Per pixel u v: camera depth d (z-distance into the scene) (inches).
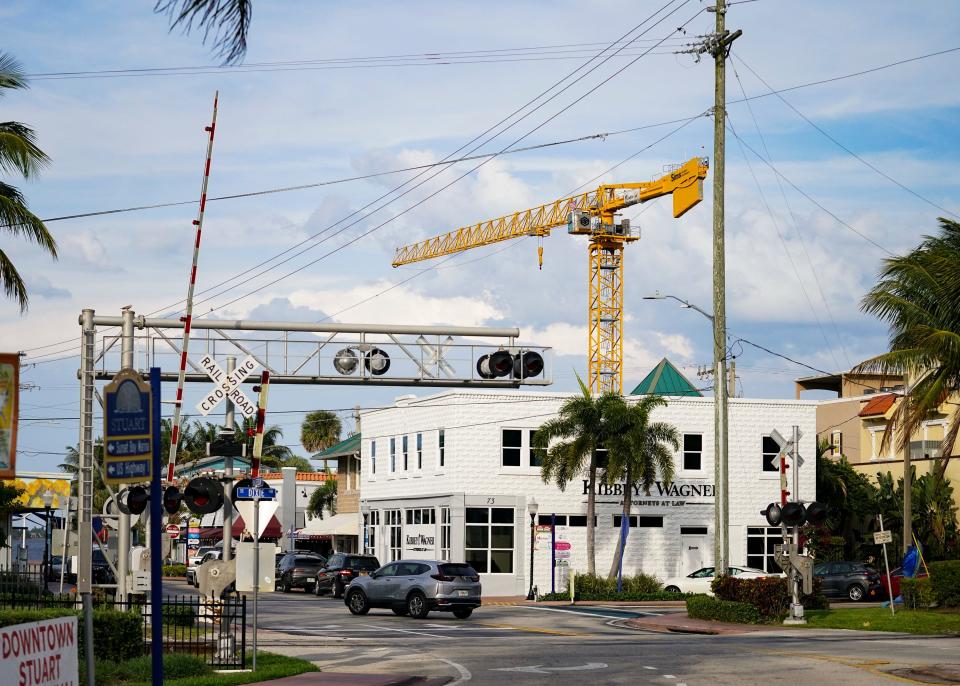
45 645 418.9
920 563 1590.8
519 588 2038.6
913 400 1323.8
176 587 2174.0
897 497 2122.3
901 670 757.3
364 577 1475.1
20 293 953.5
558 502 2080.5
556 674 765.9
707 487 2162.9
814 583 1473.9
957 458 2119.8
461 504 2033.7
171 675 714.2
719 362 1343.5
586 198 3976.4
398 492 2233.0
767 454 2199.8
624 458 1877.5
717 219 1334.9
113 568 997.8
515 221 4153.5
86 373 959.6
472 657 898.7
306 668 784.9
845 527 2288.4
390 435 2281.0
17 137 935.0
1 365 435.2
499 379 1349.7
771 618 1289.4
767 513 1285.7
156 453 484.1
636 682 710.5
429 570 1412.4
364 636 1128.2
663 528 2127.2
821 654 877.8
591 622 1365.7
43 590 880.9
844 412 2561.5
